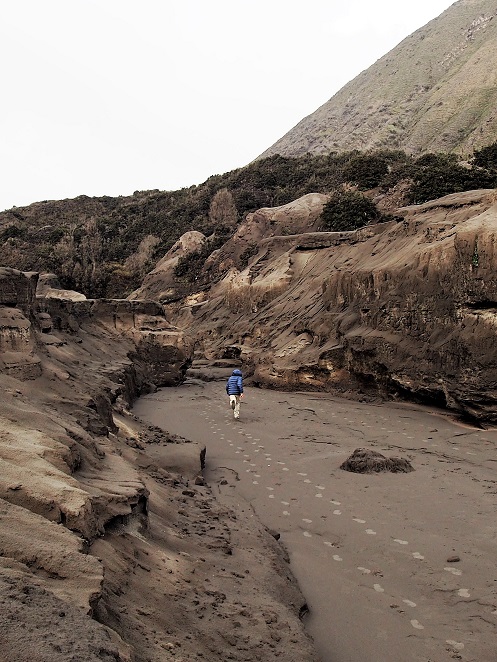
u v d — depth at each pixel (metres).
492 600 5.91
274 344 28.98
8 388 8.66
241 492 10.16
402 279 20.38
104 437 9.65
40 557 3.73
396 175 47.72
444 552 7.16
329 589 6.43
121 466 7.63
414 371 18.33
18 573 3.39
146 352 27.30
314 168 70.00
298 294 33.09
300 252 37.84
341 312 25.27
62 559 3.79
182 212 75.25
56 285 37.94
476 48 114.44
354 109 123.31
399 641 5.29
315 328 26.09
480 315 15.73
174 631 4.36
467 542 7.43
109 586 4.38
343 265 28.59
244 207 66.50
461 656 5.00
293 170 71.31
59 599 3.21
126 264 65.88
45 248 66.75
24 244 74.56
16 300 12.41
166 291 53.38
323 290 28.12
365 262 26.45
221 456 13.04
